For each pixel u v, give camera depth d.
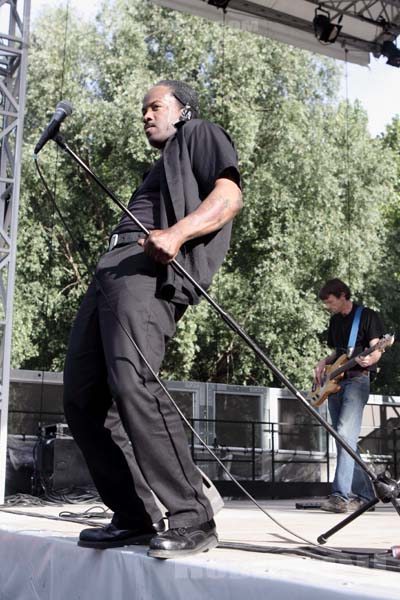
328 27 6.45
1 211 4.89
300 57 14.05
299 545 2.11
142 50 13.60
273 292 13.45
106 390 1.98
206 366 14.12
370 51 6.88
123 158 13.47
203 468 6.93
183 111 2.08
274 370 1.74
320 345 14.06
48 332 13.38
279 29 6.55
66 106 1.96
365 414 7.61
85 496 4.67
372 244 14.50
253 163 13.83
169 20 13.77
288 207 13.88
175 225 1.76
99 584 1.85
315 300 13.96
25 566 2.21
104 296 1.87
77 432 1.98
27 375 5.87
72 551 1.96
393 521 3.37
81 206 13.50
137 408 1.78
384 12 6.64
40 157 12.76
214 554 1.75
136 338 1.80
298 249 13.90
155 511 1.94
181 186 1.89
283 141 13.80
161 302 1.85
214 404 7.23
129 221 1.96
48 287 13.21
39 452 4.97
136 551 1.78
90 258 13.52
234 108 13.30
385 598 1.19
